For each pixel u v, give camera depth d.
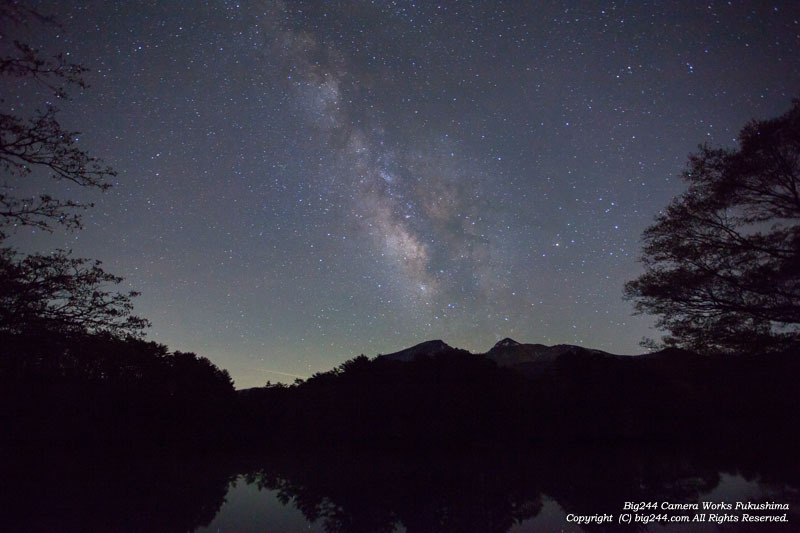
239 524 9.68
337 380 27.59
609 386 25.45
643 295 13.98
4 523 9.52
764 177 12.56
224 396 30.58
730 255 12.98
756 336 12.15
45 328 10.77
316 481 15.20
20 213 9.47
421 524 9.66
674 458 19.50
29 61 7.43
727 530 8.54
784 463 17.36
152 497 12.56
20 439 17.80
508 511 10.62
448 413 25.17
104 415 20.98
